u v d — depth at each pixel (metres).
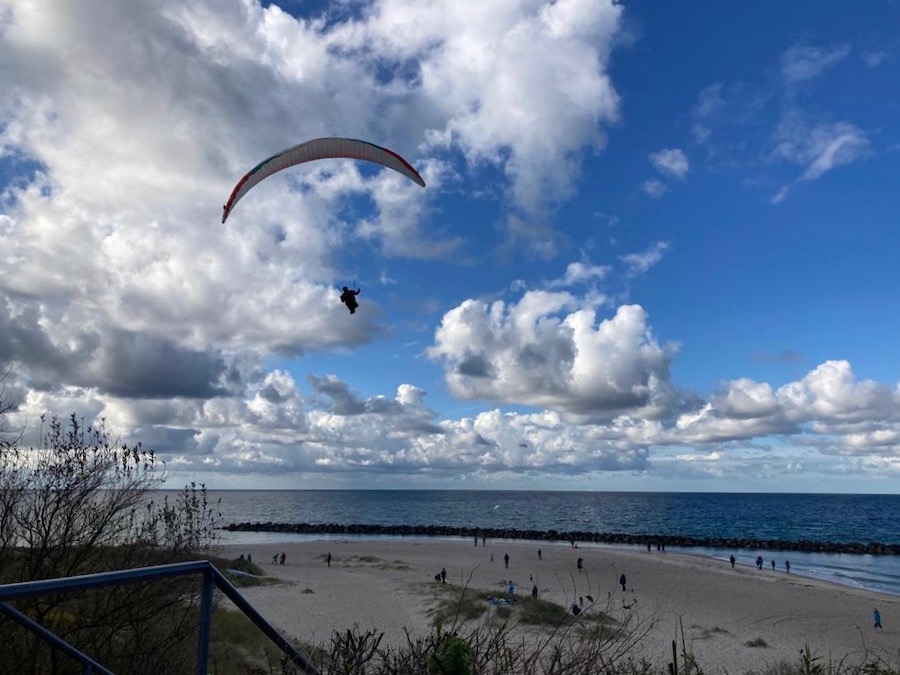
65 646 2.77
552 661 3.98
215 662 8.27
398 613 29.64
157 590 6.88
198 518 7.63
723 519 172.38
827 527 142.25
